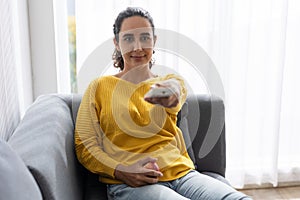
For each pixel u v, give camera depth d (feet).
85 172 5.47
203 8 6.94
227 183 5.41
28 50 6.59
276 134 7.55
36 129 4.41
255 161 7.83
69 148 4.68
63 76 7.06
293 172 8.09
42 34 6.69
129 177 4.54
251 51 7.27
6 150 3.25
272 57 7.35
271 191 7.86
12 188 2.87
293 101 7.69
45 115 4.78
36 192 3.19
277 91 7.36
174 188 4.76
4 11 4.95
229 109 7.35
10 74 5.23
